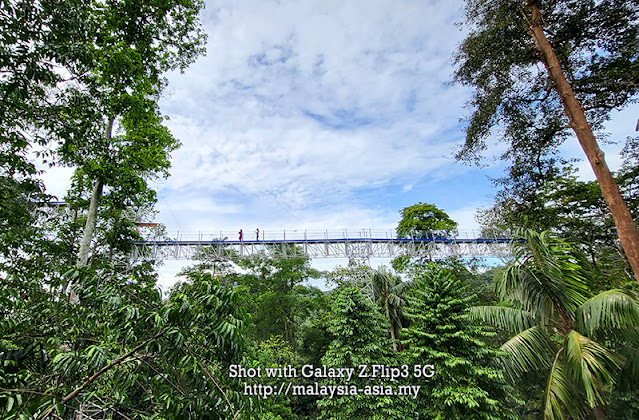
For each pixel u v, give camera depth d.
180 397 3.11
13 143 5.66
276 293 24.09
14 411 2.68
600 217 13.80
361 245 22.69
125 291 3.63
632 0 8.53
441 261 24.36
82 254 9.80
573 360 5.98
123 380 3.13
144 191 12.72
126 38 11.41
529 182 11.98
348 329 11.48
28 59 4.58
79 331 3.92
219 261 22.00
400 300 19.19
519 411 14.13
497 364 9.00
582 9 9.23
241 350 3.42
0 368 3.03
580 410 6.48
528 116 10.85
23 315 4.01
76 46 5.09
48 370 3.82
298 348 24.81
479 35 10.05
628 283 11.30
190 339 3.41
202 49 13.42
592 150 7.96
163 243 20.86
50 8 4.79
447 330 10.04
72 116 6.28
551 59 9.02
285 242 22.00
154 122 13.22
